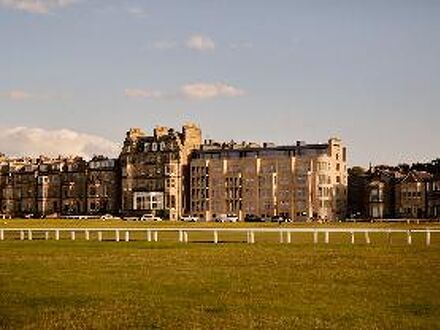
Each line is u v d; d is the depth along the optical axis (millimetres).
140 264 59594
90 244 86625
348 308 38125
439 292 43156
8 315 36656
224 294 42812
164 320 35500
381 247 79062
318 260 62844
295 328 33625
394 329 33188
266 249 76875
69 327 34219
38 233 116375
